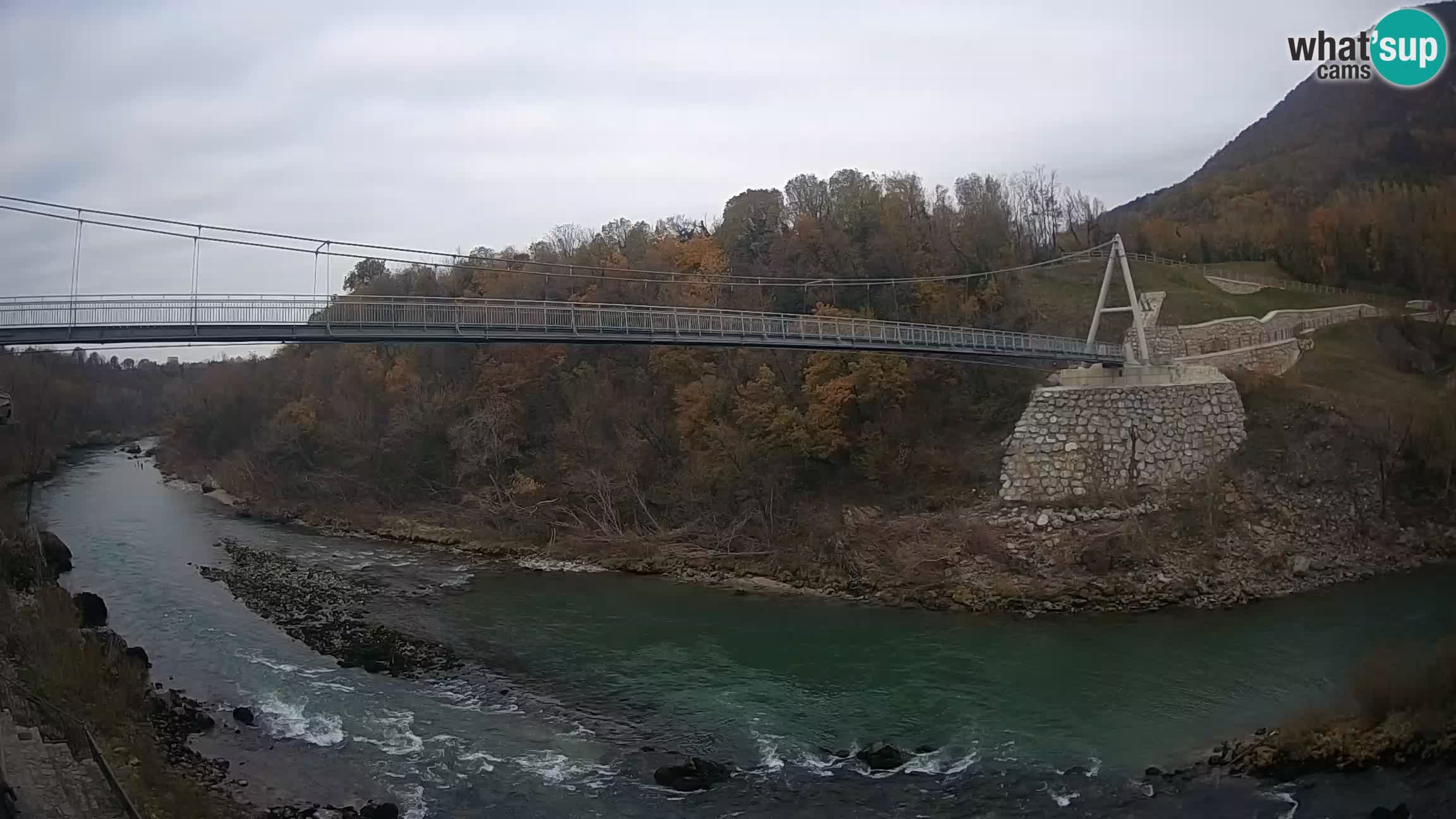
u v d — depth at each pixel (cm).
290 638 3278
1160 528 3847
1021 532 3894
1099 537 3769
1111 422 4156
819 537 4141
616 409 5428
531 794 2100
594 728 2484
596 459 5231
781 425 4631
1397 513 3991
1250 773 2069
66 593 3400
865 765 2220
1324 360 5062
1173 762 2180
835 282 5484
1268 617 3234
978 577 3650
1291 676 2677
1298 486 4034
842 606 3603
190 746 2334
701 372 5253
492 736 2431
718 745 2362
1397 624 3081
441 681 2848
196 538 5181
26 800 1700
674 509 4806
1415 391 4659
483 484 5638
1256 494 4006
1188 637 3061
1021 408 4734
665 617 3516
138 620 3472
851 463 4650
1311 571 3650
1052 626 3241
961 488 4322
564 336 3803
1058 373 4597
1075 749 2269
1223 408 4269
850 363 4725
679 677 2864
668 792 2108
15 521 4400
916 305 5616
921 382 4941
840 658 2997
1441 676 2192
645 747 2358
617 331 3909
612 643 3216
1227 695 2569
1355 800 1919
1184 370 4328
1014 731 2395
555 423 5694
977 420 4794
